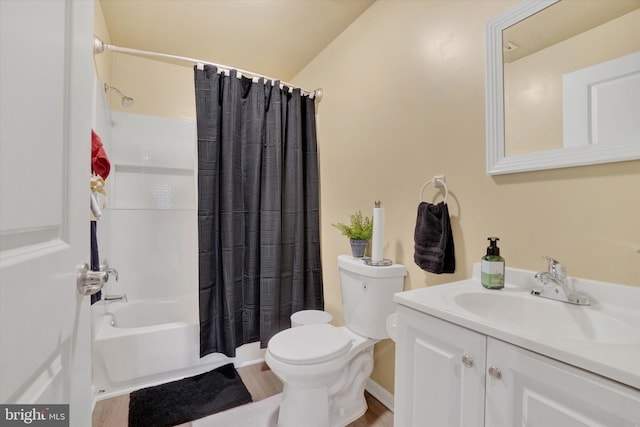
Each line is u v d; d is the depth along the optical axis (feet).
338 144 6.87
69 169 2.04
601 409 1.75
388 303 4.86
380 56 5.67
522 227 3.52
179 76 8.40
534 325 3.04
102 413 5.05
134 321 7.68
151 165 8.10
